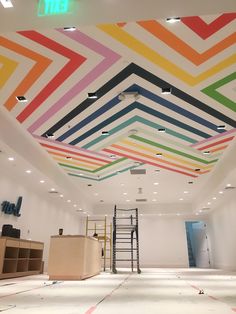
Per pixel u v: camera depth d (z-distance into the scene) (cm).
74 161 940
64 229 1405
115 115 636
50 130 703
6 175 865
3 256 725
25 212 984
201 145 798
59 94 551
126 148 829
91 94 552
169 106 598
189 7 281
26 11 283
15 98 561
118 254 1630
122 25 388
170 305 319
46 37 412
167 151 850
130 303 335
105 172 1059
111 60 461
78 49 437
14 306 312
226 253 1292
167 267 1585
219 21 381
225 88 530
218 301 351
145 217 1680
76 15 289
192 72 486
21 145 709
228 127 684
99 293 433
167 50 437
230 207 1211
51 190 1073
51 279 686
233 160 808
